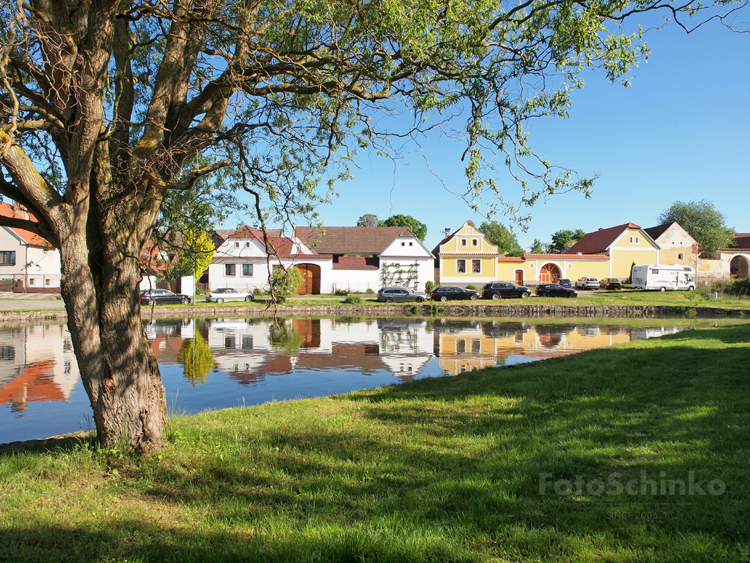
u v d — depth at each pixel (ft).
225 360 49.55
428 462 16.78
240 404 31.73
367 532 11.43
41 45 15.26
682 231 181.27
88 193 16.30
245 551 10.77
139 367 17.72
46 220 16.37
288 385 37.86
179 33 18.19
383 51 18.56
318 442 19.26
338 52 18.90
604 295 144.36
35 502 14.02
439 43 18.47
